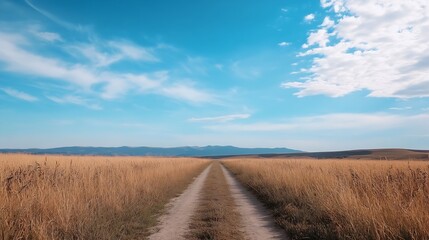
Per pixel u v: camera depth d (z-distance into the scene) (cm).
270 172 2252
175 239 874
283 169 2302
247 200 1611
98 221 885
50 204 866
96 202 1047
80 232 777
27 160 2252
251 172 2955
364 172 1459
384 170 1526
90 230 817
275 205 1381
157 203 1424
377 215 758
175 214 1224
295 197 1392
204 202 1520
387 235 683
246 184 2384
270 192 1655
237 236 895
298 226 948
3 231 695
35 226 725
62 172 1426
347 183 1243
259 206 1427
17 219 754
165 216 1186
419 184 958
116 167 2172
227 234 898
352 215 839
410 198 826
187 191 1981
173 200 1595
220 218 1112
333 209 956
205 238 870
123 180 1534
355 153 14788
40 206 858
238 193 1903
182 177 2780
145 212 1170
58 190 988
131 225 982
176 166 3416
